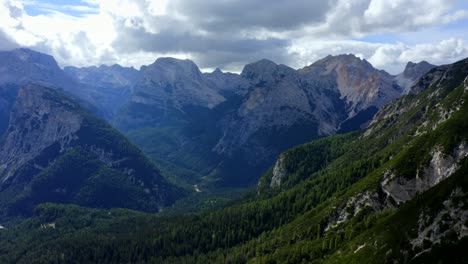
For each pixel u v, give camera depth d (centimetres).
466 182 15975
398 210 19562
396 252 16200
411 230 16388
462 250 14000
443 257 14175
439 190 17025
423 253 15050
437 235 15262
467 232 14538
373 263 16762
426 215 16200
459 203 15462
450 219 15325
